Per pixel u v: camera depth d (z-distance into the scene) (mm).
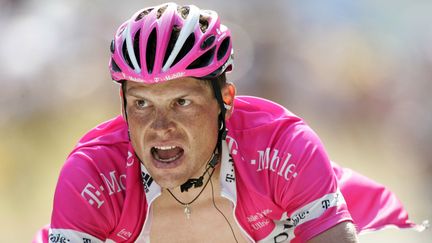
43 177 29375
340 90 40406
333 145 37562
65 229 10000
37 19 36344
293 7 43906
